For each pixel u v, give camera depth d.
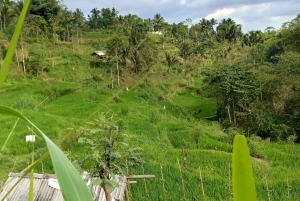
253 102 27.30
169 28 77.12
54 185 7.66
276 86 26.52
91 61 48.12
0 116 21.23
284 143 22.02
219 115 32.59
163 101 36.75
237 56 44.06
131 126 22.52
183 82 44.72
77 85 35.19
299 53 30.17
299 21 31.66
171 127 24.08
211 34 79.38
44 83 37.69
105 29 80.56
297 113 24.41
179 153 17.28
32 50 45.62
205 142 20.33
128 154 6.33
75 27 62.44
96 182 5.82
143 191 11.52
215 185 12.23
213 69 32.06
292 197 11.59
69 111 25.33
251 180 0.40
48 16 56.00
